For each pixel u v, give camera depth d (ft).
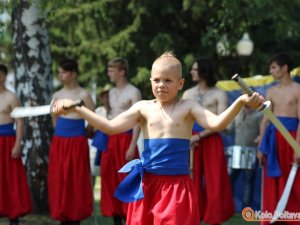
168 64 22.53
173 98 23.30
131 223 23.15
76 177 37.17
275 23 52.06
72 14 76.28
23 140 43.06
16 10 42.63
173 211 22.33
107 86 77.10
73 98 37.60
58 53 81.30
